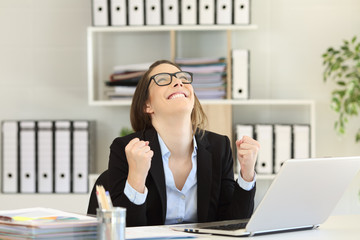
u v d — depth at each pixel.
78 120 4.24
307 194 1.72
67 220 1.46
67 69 4.25
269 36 4.21
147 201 1.97
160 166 1.99
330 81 4.20
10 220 1.45
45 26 4.24
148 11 3.91
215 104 3.93
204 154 2.06
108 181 2.04
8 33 4.24
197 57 4.22
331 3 4.20
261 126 3.95
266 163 3.95
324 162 1.69
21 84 4.25
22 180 3.99
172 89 2.01
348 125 4.21
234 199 2.00
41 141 3.97
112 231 1.36
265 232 1.73
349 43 4.19
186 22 3.91
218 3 3.90
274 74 4.22
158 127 2.04
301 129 3.95
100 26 3.93
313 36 4.21
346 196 4.18
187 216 2.06
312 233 1.76
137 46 4.24
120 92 3.95
